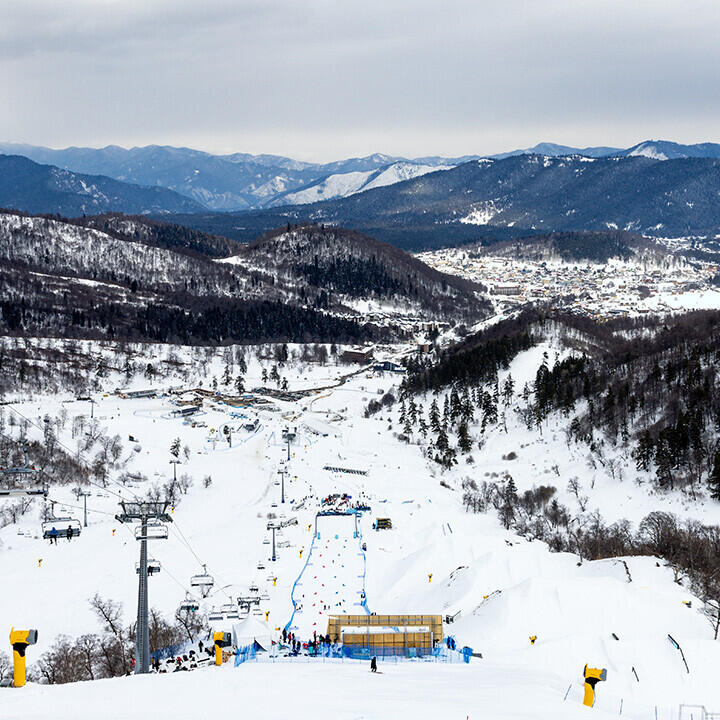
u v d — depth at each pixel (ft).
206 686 270.46
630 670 380.17
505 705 250.16
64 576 640.58
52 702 236.43
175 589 616.39
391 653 434.71
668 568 572.92
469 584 564.30
